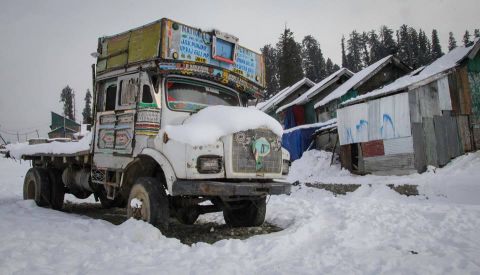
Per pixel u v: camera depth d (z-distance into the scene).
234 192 4.96
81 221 5.54
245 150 5.25
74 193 8.19
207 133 5.06
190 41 5.92
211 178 5.03
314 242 4.86
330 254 4.18
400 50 67.44
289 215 6.88
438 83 13.25
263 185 5.24
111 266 3.58
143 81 5.87
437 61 16.52
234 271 3.56
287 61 49.16
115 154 6.13
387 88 14.45
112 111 6.32
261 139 5.43
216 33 6.22
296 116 28.58
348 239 4.86
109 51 6.60
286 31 49.94
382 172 13.45
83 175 7.45
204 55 6.10
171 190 4.95
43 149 8.56
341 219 6.20
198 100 6.26
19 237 4.45
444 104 13.25
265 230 6.04
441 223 5.83
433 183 10.54
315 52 75.94
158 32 5.66
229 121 5.21
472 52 13.73
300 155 19.08
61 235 4.68
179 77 6.07
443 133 13.02
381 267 3.75
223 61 6.35
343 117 15.28
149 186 5.29
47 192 8.23
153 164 5.72
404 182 11.13
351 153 15.02
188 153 4.90
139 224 4.91
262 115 5.59
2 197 10.58
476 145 13.49
